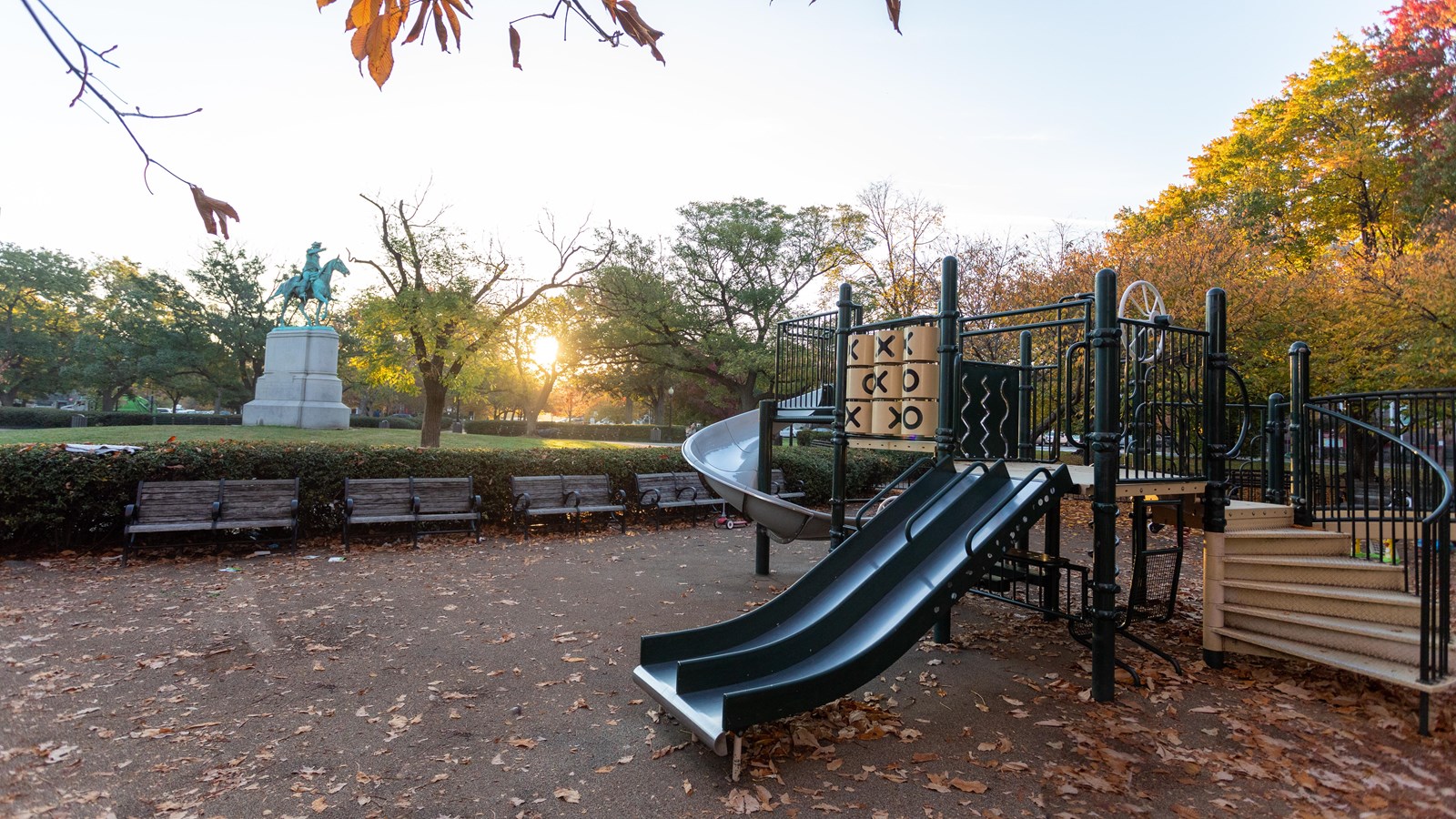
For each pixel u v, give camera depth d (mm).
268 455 8203
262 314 47281
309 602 5906
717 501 10953
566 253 19031
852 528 6891
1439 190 11250
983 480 4613
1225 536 4895
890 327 5832
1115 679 4543
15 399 50531
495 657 4723
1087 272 14156
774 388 8312
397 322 17344
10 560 6871
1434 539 4133
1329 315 12516
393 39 1571
